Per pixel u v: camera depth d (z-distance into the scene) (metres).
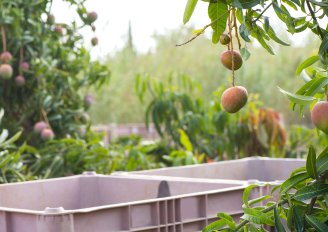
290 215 1.59
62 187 2.52
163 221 1.92
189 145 4.27
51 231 1.72
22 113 4.16
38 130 3.97
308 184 1.66
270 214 1.65
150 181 2.43
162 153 4.76
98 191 2.58
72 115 4.31
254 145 4.81
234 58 1.54
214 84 11.38
